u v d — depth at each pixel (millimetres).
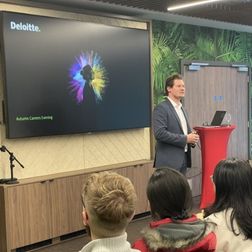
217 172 2072
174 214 1710
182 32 6219
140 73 5430
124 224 1306
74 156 4895
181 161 3943
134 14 5508
